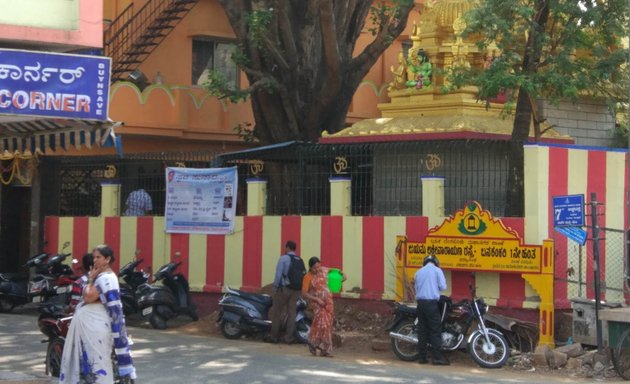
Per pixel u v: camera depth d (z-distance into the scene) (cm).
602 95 1903
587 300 1464
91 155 2331
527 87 1584
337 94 2147
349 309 1761
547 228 1572
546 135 1970
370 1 2241
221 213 1984
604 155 1658
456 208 1873
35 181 2311
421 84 2044
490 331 1459
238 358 1484
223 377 1298
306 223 1855
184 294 1895
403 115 2067
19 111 1130
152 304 1844
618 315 1386
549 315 1522
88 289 997
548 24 1762
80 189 2283
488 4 1641
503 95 1978
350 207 1833
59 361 1220
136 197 2136
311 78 2197
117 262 2148
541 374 1409
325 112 2169
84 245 2219
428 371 1407
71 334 998
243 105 2669
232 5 2236
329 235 1819
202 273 2011
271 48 2122
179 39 2680
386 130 1956
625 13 1653
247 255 1944
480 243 1593
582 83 1652
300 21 2203
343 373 1355
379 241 1748
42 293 2062
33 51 1147
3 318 2002
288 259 1664
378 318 1722
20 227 2494
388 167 1938
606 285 1639
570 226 1496
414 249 1669
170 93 2514
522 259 1551
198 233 2017
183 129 2525
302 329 1684
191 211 2030
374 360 1514
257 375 1319
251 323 1697
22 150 1432
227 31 2741
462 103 1977
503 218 1599
